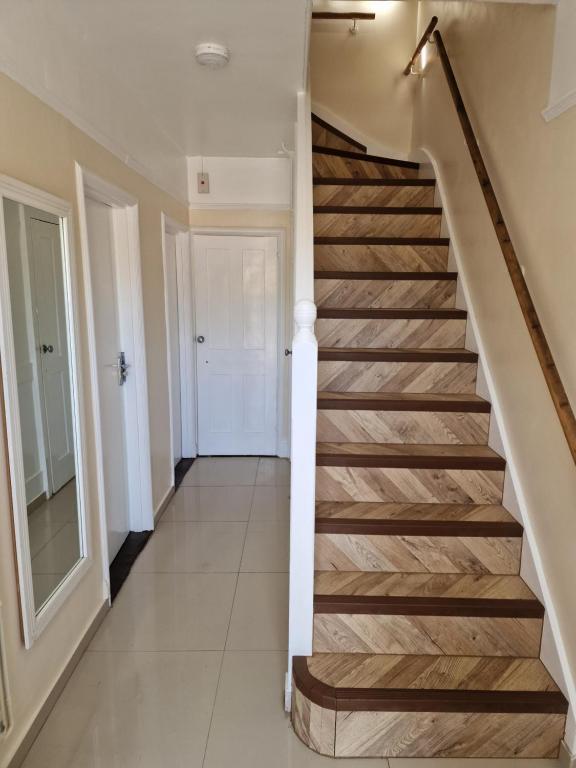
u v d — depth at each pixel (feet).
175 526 10.68
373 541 6.40
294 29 6.73
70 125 6.49
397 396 7.79
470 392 8.05
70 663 6.54
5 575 5.07
